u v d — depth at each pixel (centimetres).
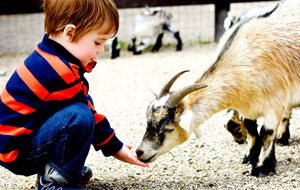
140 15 838
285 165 388
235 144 434
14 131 297
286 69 372
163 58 793
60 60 293
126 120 515
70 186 306
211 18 1059
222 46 384
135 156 354
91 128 302
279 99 374
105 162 404
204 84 349
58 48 296
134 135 472
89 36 295
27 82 294
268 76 369
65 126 295
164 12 840
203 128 474
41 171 313
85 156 307
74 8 288
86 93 321
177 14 1098
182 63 749
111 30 300
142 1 880
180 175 376
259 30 373
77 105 301
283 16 379
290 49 371
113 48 805
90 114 302
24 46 905
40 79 292
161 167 391
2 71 727
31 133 303
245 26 379
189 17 1070
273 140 373
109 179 372
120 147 346
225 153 416
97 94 615
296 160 397
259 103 373
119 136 471
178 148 427
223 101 374
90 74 712
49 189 308
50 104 298
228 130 427
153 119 358
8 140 296
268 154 372
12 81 300
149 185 360
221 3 884
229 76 370
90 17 289
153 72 707
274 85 371
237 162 397
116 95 607
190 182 364
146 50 855
